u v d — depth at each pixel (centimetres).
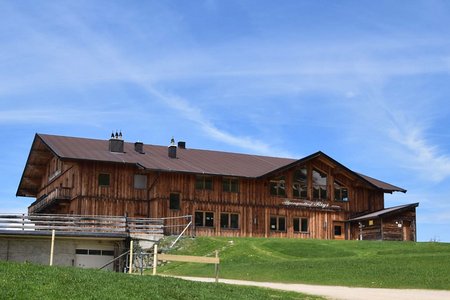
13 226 4484
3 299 1802
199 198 5919
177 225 5769
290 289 2769
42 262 4497
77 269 2506
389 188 6688
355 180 6544
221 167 6150
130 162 5716
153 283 2317
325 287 2923
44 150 6525
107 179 5772
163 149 6538
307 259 4041
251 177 5997
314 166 6438
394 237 6053
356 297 2477
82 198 5619
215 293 2289
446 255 3781
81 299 1908
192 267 4075
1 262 2411
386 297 2478
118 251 4725
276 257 4406
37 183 7262
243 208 6072
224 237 5331
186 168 5869
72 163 5819
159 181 5775
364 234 6250
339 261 3734
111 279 2291
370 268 3431
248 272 3606
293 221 6269
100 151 5925
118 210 5744
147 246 4869
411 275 3192
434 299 2412
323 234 6359
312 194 6397
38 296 1888
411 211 6166
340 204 6481
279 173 6247
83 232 4612
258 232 6088
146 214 5853
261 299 2292
